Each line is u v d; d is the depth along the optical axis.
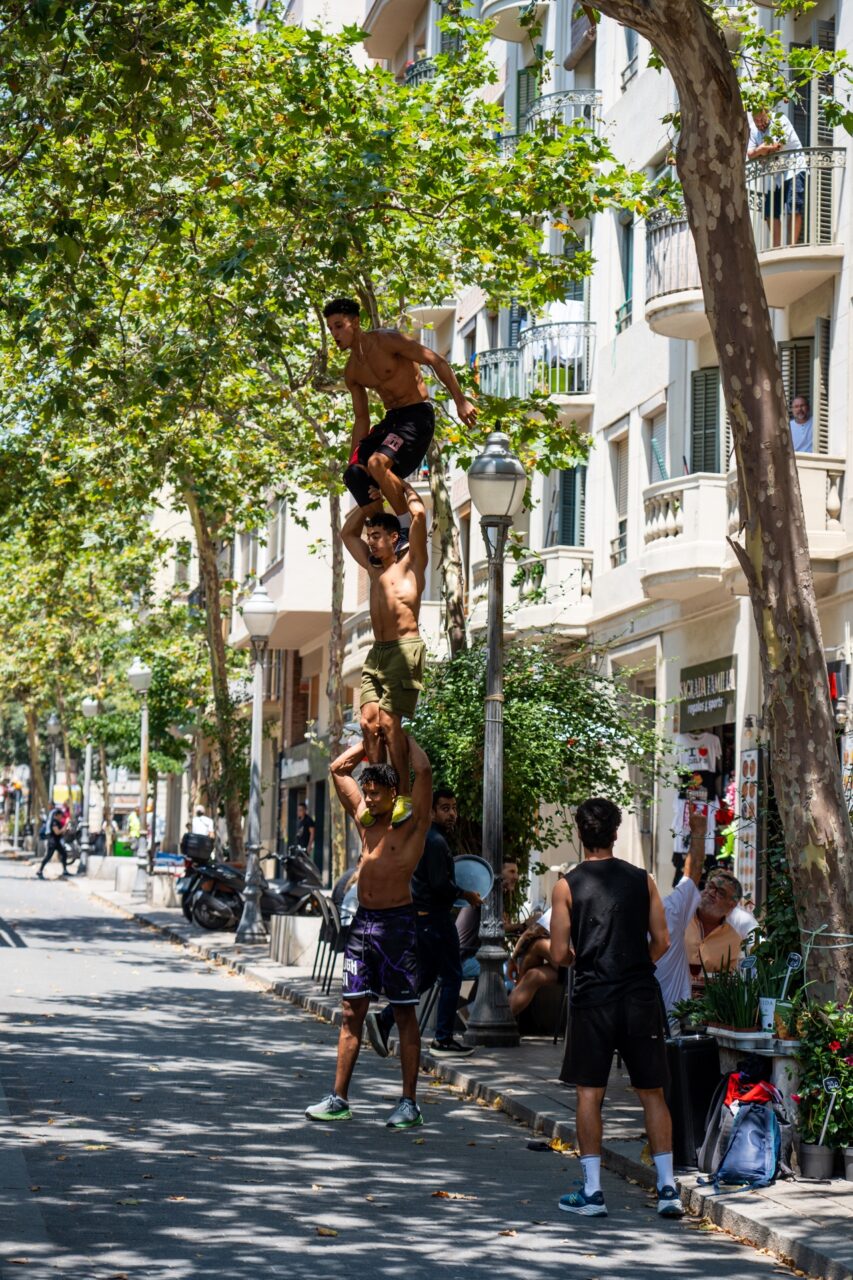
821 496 21.23
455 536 21.67
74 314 17.27
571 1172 10.59
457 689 19.36
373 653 12.21
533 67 18.44
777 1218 8.88
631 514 29.31
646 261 26.81
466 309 39.22
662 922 9.70
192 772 53.34
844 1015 10.23
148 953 26.83
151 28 14.77
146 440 22.58
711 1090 10.38
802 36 23.14
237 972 24.02
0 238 15.24
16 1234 7.90
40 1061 14.20
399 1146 11.14
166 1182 9.45
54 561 42.66
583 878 9.66
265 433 26.33
